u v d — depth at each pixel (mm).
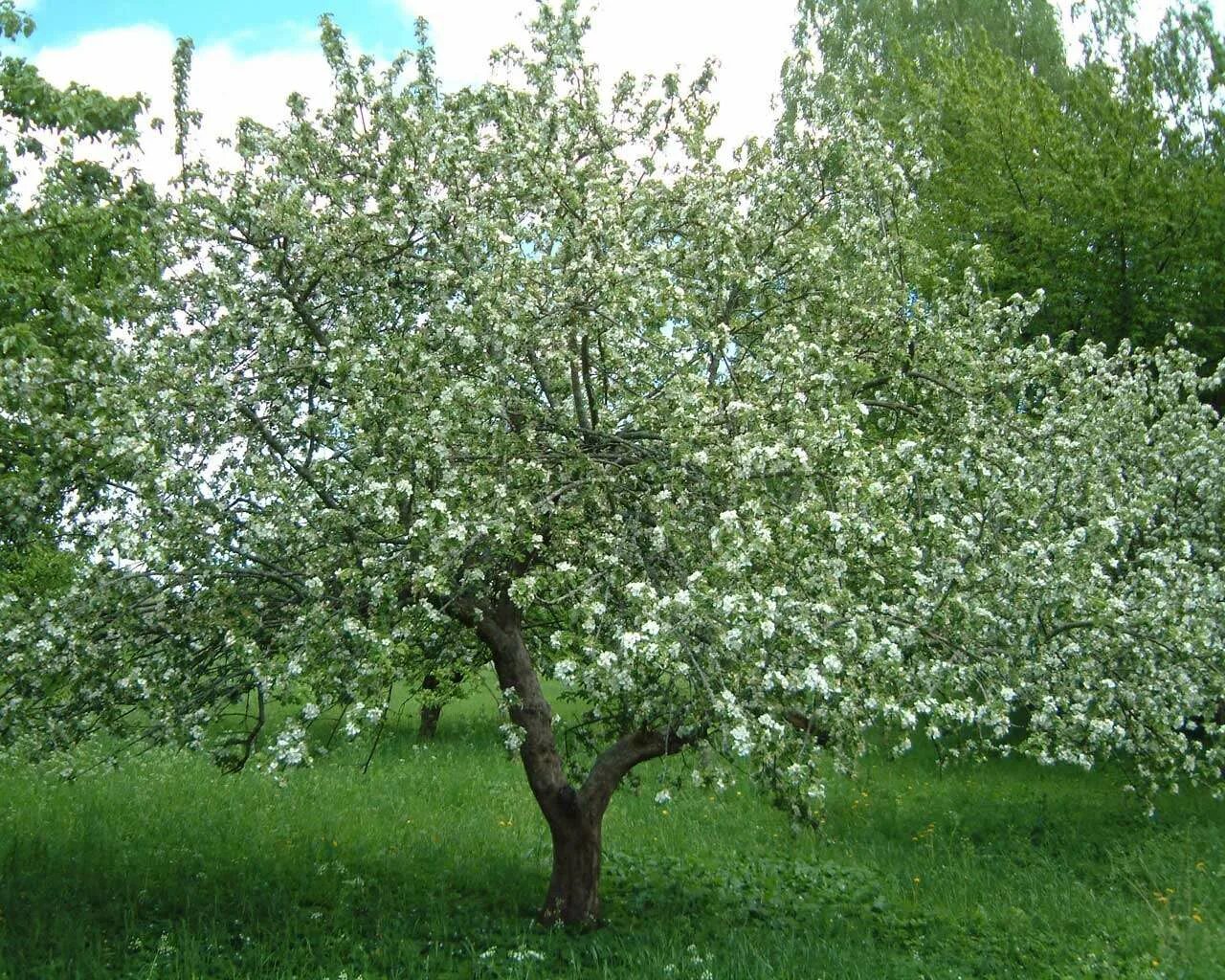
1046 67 25828
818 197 10406
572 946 8039
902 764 16281
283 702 6738
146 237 8781
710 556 7016
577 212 8672
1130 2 25984
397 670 7121
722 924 8805
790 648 6621
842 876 10391
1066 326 19891
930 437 9789
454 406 7441
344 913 8648
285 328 7891
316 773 14609
